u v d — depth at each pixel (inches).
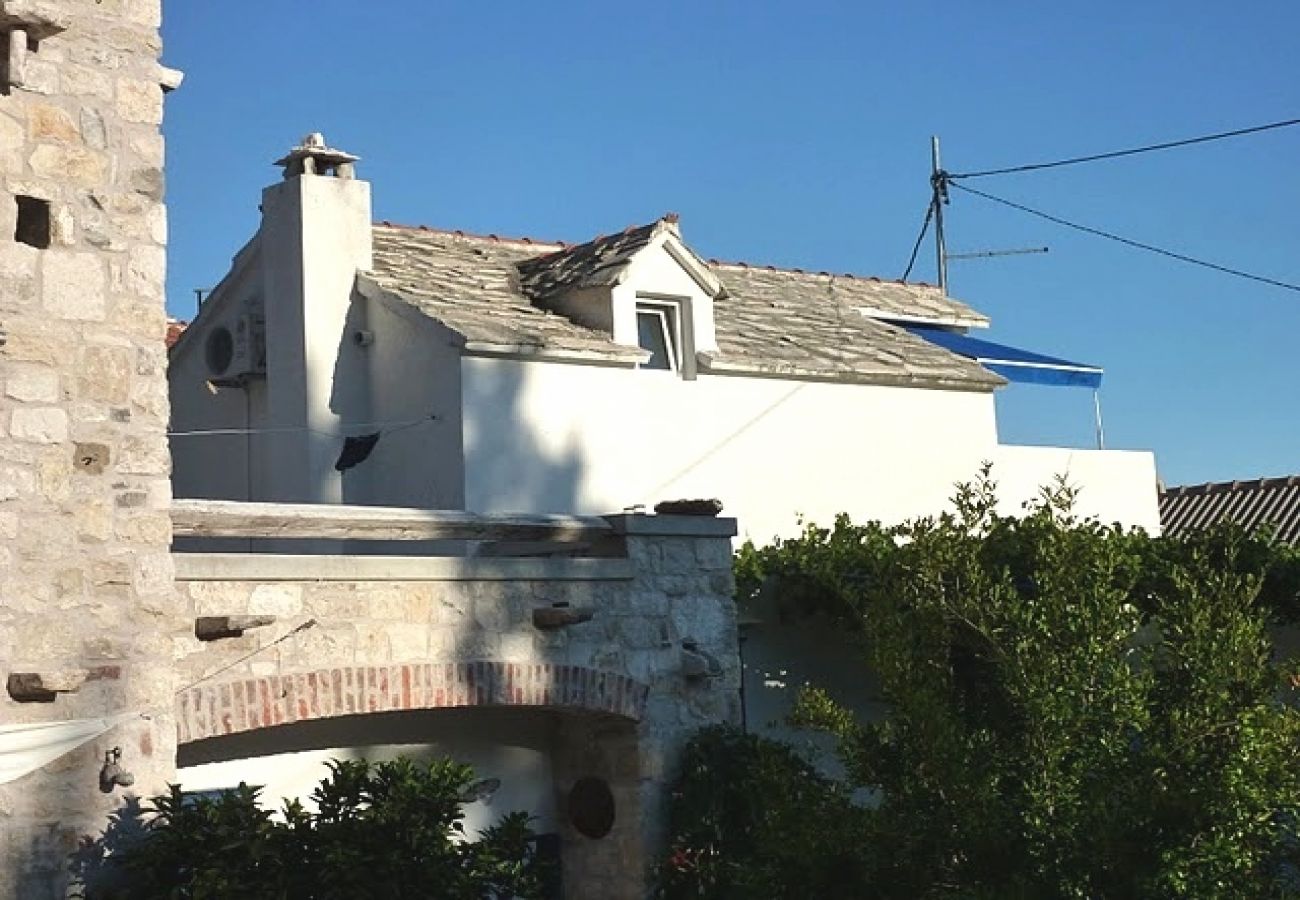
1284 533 1402.6
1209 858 440.5
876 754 499.8
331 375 926.4
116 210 575.5
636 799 720.3
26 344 549.3
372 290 933.8
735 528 770.8
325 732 678.5
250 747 656.4
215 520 623.8
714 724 748.6
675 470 964.6
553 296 973.2
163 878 549.3
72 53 570.3
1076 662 469.4
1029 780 463.2
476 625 683.4
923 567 495.8
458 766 604.7
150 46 589.3
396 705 652.7
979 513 512.1
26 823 536.7
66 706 548.7
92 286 566.6
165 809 555.8
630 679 723.4
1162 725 463.2
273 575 626.5
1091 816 446.3
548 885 742.5
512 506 884.6
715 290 992.9
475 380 880.9
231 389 1016.2
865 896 474.9
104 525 562.3
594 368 928.3
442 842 572.7
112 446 566.9
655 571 741.3
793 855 485.4
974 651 496.1
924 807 477.4
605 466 924.0
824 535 881.5
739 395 999.0
